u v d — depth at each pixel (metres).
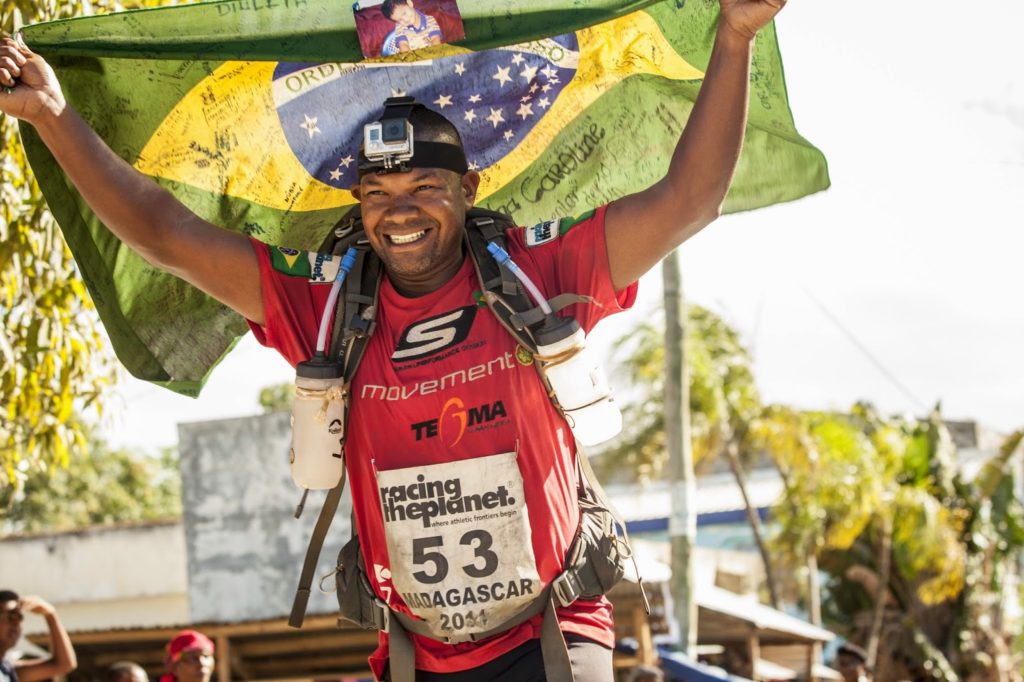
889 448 28.70
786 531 27.91
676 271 15.65
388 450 3.21
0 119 6.04
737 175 3.91
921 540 27.52
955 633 28.75
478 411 3.16
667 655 15.03
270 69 3.89
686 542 15.32
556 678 3.12
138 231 3.47
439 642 3.25
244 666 15.91
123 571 19.05
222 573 15.21
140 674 8.98
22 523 32.59
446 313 3.27
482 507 3.12
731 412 28.03
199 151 3.98
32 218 6.40
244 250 3.51
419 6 3.44
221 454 15.42
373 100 4.00
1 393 6.84
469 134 4.06
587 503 3.37
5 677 7.30
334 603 14.80
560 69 3.94
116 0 6.03
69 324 7.01
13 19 3.50
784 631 22.45
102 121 3.85
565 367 3.14
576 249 3.33
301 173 4.06
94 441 35.47
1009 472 30.28
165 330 3.95
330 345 3.30
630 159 4.04
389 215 3.21
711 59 3.20
